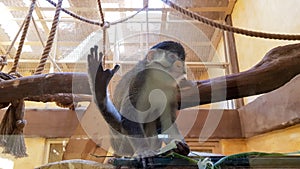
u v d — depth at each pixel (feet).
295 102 6.72
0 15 12.89
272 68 3.38
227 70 11.50
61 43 12.92
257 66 3.45
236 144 9.22
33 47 14.87
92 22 7.04
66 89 3.43
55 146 8.45
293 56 3.45
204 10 12.51
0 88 3.50
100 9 6.45
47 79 3.42
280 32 8.07
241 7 11.59
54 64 11.02
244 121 9.46
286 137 7.27
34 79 3.48
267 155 2.08
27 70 15.02
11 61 14.43
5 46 14.69
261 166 1.98
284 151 7.29
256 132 8.71
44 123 8.73
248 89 3.34
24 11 12.73
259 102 8.61
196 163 2.01
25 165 5.65
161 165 1.99
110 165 2.07
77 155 3.36
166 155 2.04
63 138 8.45
